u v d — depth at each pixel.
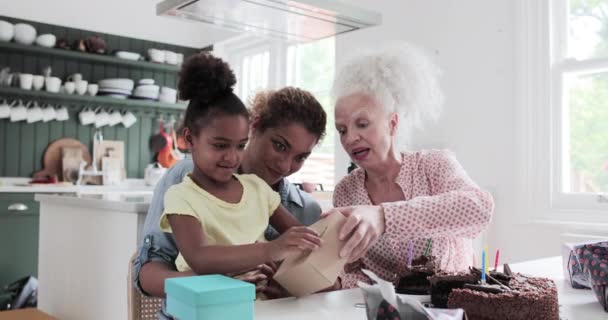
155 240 1.23
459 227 1.18
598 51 2.55
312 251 0.97
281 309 0.95
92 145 4.73
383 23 3.38
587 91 2.57
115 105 4.84
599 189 2.53
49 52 4.34
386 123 1.39
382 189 1.50
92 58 4.53
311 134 1.38
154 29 5.02
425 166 1.46
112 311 2.01
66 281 2.39
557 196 2.61
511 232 2.71
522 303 0.86
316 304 0.99
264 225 1.19
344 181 1.56
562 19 2.65
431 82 1.49
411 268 1.12
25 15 4.38
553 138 2.64
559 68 2.62
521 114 2.68
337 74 1.46
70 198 2.30
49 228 2.56
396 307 0.67
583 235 2.39
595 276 1.00
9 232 3.97
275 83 4.53
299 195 1.60
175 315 0.71
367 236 1.05
